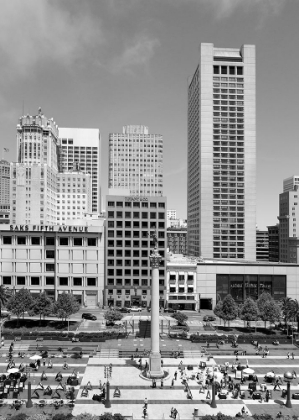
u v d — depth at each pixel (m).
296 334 117.19
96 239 167.62
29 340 108.75
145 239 170.62
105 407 68.19
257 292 165.62
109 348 102.31
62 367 88.12
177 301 164.38
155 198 172.00
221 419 58.94
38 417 58.03
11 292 143.88
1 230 165.00
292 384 80.25
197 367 89.88
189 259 198.12
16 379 77.31
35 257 165.88
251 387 76.31
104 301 167.88
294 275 166.25
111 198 170.88
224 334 118.75
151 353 84.00
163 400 71.88
